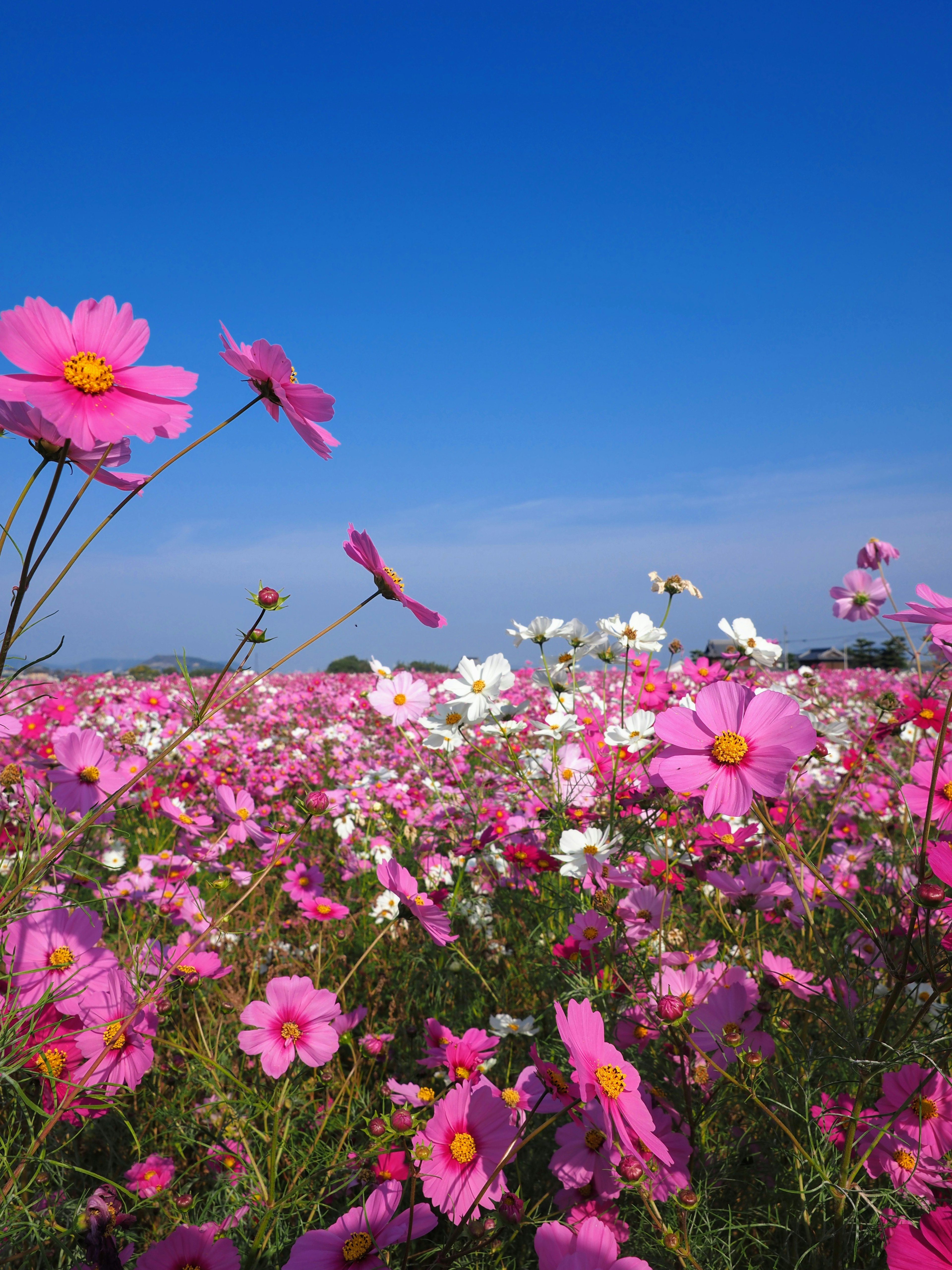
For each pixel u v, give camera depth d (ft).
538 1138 1.97
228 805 2.63
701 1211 1.64
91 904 2.20
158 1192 1.72
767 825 1.50
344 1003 2.51
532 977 2.77
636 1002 1.92
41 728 3.98
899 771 2.64
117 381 1.36
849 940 2.31
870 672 13.53
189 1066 2.01
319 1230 1.48
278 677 16.69
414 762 5.92
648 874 2.52
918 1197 1.51
